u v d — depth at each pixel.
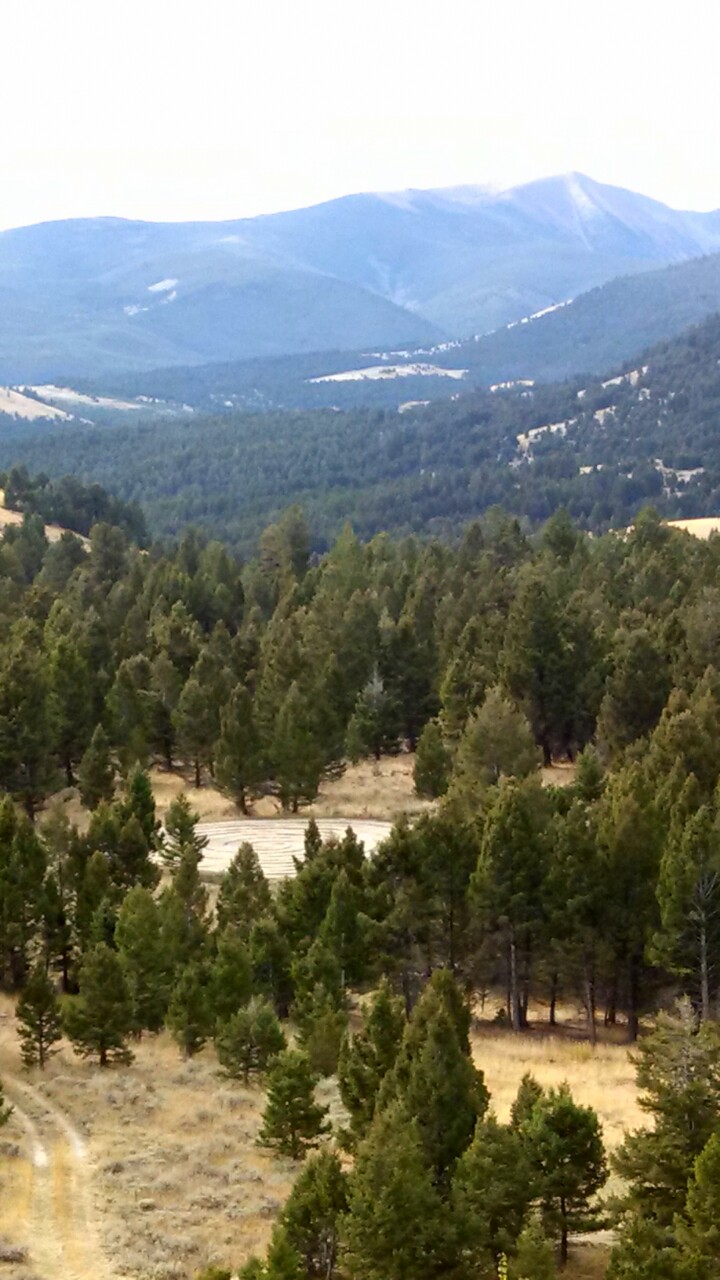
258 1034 47.97
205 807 93.19
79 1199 38.72
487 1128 32.22
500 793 57.31
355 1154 36.28
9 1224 36.84
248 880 61.69
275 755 90.12
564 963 54.44
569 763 98.69
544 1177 31.77
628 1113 42.25
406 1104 34.44
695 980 52.78
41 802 91.00
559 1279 31.31
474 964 56.81
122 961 55.72
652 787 63.59
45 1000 50.94
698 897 50.28
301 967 52.03
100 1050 51.38
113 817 67.25
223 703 98.38
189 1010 52.34
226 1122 44.84
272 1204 37.97
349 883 54.47
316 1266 33.34
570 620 99.31
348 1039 41.50
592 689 95.75
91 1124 44.75
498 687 83.75
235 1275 33.75
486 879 55.28
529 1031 56.19
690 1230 29.08
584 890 54.34
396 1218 30.92
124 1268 33.97
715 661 93.50
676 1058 32.41
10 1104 46.78
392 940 56.12
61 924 60.09
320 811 91.62
